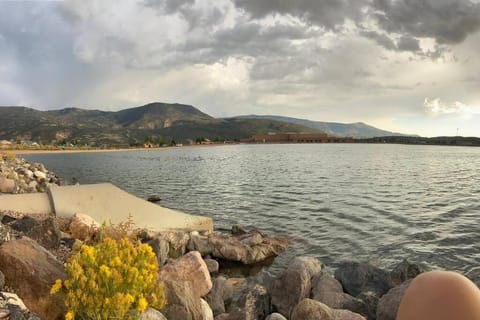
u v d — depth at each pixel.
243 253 16.09
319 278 11.11
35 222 11.16
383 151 165.50
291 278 10.19
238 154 135.75
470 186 43.06
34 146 186.88
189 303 7.53
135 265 6.30
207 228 18.69
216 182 47.31
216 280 11.43
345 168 70.56
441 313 1.55
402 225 22.94
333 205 30.03
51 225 10.22
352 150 174.00
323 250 18.00
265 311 9.66
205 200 33.06
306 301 8.23
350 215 25.98
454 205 29.97
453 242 19.16
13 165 35.06
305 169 68.06
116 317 5.55
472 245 18.61
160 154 144.00
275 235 20.75
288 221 24.28
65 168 73.00
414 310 1.64
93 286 5.50
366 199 33.16
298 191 38.62
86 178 53.06
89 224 13.00
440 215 25.94
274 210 28.11
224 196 35.41
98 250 6.49
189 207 29.56
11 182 21.55
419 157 115.31
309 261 11.58
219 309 9.87
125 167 75.00
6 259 6.47
